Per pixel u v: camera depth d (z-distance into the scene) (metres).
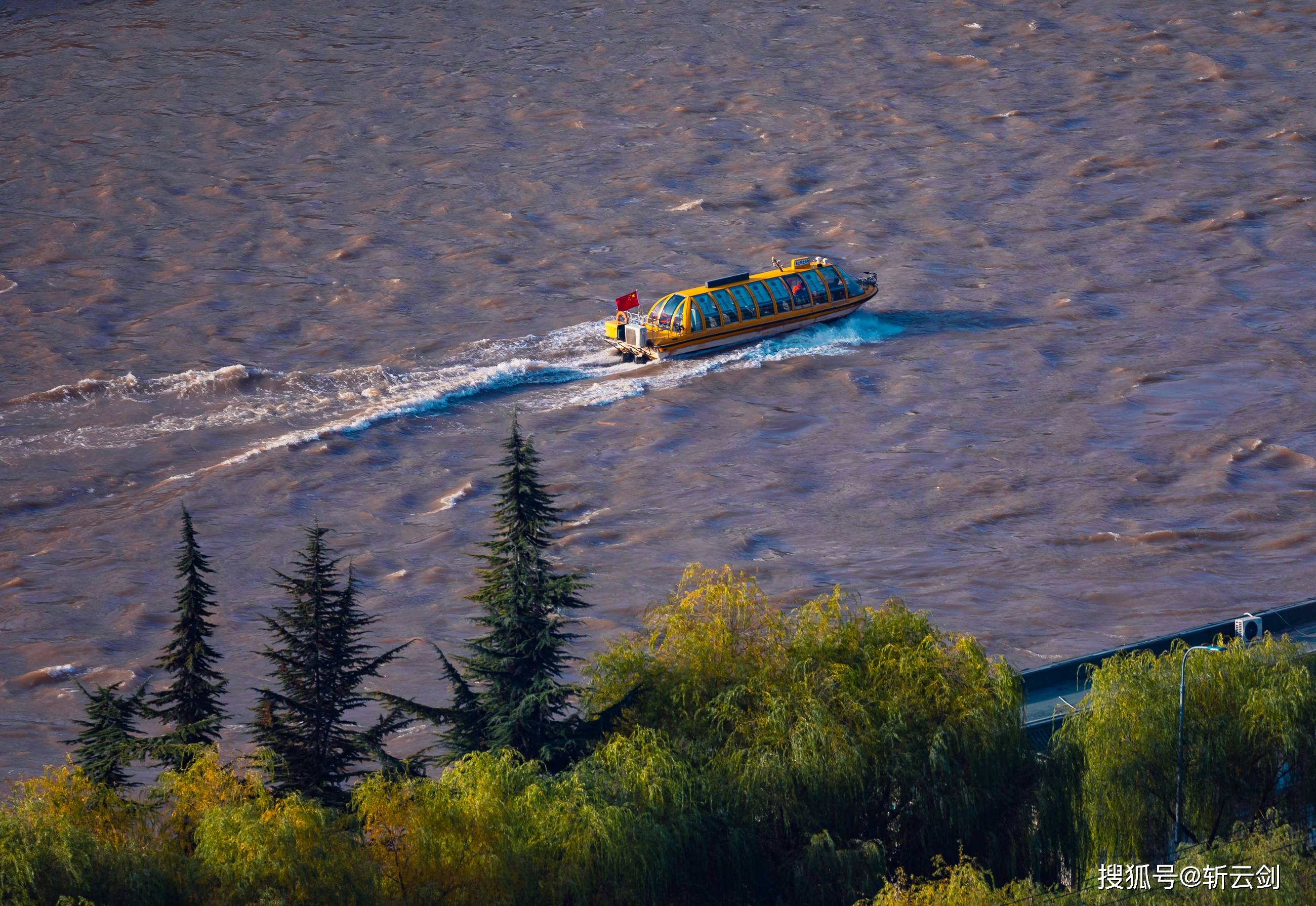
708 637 141.00
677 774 127.12
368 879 112.19
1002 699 137.38
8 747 193.62
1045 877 135.75
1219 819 138.62
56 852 105.31
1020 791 136.88
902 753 132.50
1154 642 165.62
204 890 110.06
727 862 126.62
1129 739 136.62
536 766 125.19
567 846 118.88
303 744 134.38
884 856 127.12
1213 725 137.75
